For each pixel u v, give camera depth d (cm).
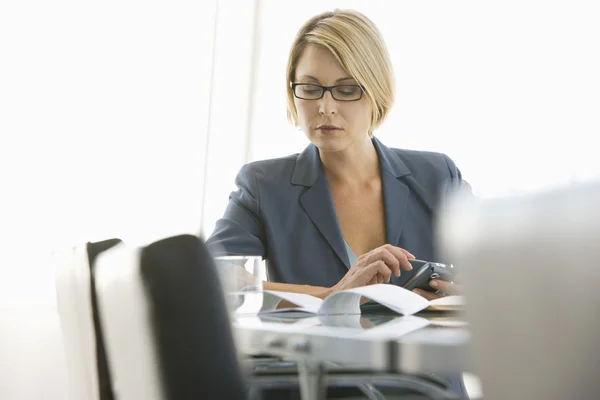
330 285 207
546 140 404
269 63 454
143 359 76
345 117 207
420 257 213
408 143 411
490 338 50
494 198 49
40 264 373
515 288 47
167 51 415
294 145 453
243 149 445
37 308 367
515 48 409
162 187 411
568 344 44
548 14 407
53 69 388
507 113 408
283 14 453
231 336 72
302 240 211
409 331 99
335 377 131
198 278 71
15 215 375
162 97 414
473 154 409
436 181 221
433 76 411
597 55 402
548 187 46
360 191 217
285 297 148
